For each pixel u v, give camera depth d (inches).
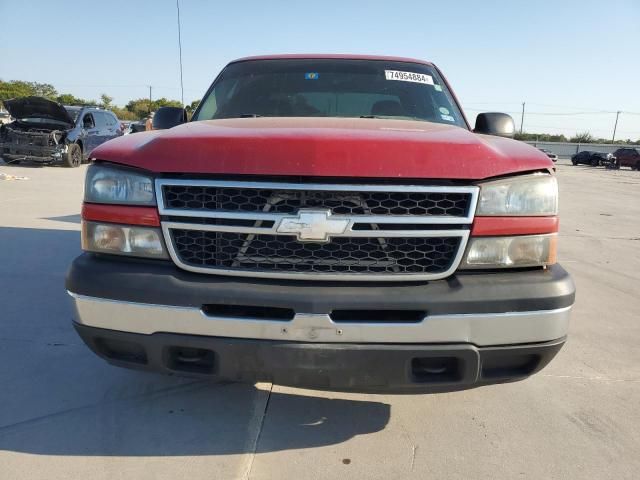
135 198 82.0
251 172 77.1
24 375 113.0
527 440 95.4
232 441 91.9
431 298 76.7
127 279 80.1
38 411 99.6
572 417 103.6
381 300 76.4
